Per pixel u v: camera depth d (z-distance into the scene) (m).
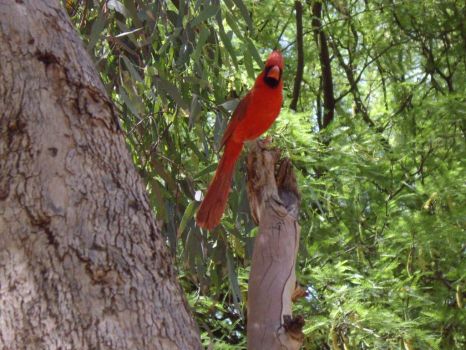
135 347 4.19
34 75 4.72
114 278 4.31
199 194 9.66
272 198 6.12
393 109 19.59
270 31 19.88
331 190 15.16
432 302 14.04
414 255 14.37
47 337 4.13
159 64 9.68
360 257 15.05
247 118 7.20
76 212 4.44
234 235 10.01
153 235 4.60
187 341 4.37
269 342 5.65
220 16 9.11
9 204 4.40
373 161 16.02
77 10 9.75
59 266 4.28
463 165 16.06
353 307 12.52
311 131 15.03
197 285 11.85
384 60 20.20
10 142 4.54
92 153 4.63
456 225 14.30
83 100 4.75
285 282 5.87
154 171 10.12
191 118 9.05
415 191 15.41
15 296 4.22
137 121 10.28
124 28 8.94
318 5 21.14
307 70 21.95
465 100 16.42
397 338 12.60
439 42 19.95
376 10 19.58
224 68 11.27
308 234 13.38
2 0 4.87
